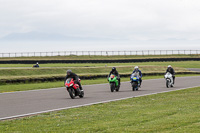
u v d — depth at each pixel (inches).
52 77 2795.3
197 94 1609.3
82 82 2659.9
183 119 873.5
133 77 1911.9
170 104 1215.6
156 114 965.2
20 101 1397.6
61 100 1430.9
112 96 1588.3
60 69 3882.9
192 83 2519.7
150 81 2768.2
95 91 1871.3
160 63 6284.5
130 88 2081.7
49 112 1067.3
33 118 947.3
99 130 759.1
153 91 1852.9
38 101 1396.4
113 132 730.8
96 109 1122.0
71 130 764.0
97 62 6289.4
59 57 7549.2
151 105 1196.5
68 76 1533.0
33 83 2603.3
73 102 1353.3
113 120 882.8
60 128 792.9
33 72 3545.8
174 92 1736.0
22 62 6008.9
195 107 1119.6
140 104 1238.9
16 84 2477.9
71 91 1493.6
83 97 1553.9
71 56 7785.4
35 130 773.3
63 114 1021.2
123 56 7839.6
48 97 1561.3
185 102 1269.7
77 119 916.6
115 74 1879.9
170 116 925.8
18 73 3376.0
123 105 1215.6
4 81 2432.3
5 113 1066.1
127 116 944.9
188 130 740.7
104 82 2672.2
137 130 746.2
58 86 2256.4
